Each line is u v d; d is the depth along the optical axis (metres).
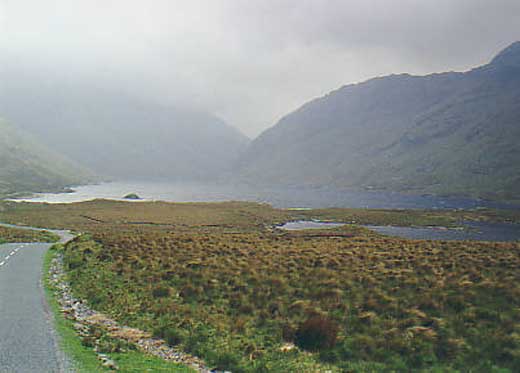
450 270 25.20
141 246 36.66
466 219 128.75
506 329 15.80
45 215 106.38
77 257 34.59
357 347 15.55
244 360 15.09
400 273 24.23
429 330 16.08
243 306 20.05
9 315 18.70
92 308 21.72
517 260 27.50
